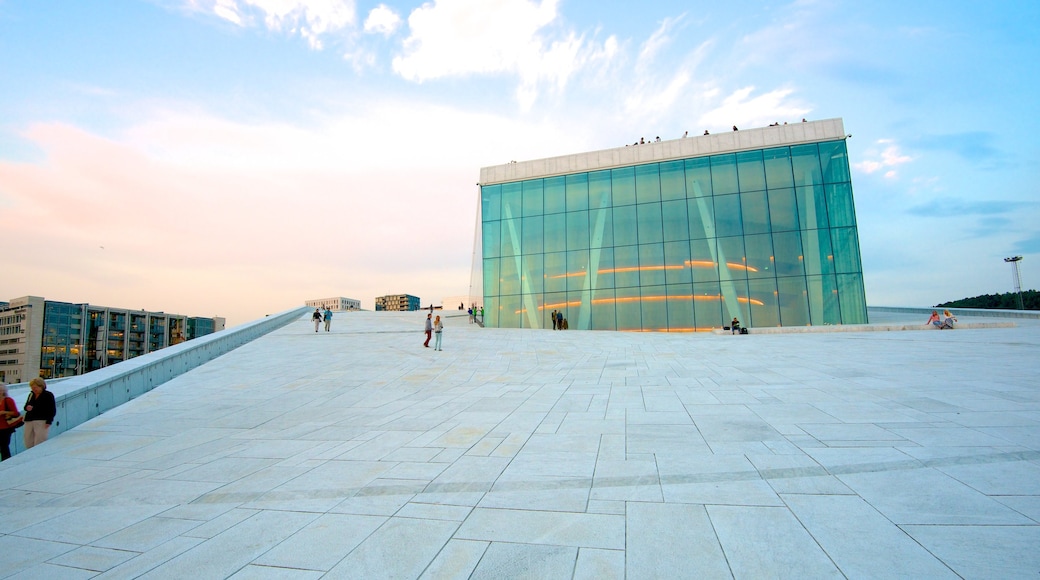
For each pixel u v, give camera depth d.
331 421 9.49
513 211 37.84
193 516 4.89
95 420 10.71
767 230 31.95
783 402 8.50
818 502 4.19
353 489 5.27
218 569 3.70
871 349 16.09
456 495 4.88
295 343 22.38
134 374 13.21
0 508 5.52
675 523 3.96
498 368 15.43
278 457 6.99
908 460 5.08
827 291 30.55
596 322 34.50
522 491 4.87
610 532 3.86
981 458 5.01
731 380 11.23
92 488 6.16
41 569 3.91
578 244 35.75
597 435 6.89
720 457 5.56
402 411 9.93
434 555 3.67
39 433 8.90
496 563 3.48
